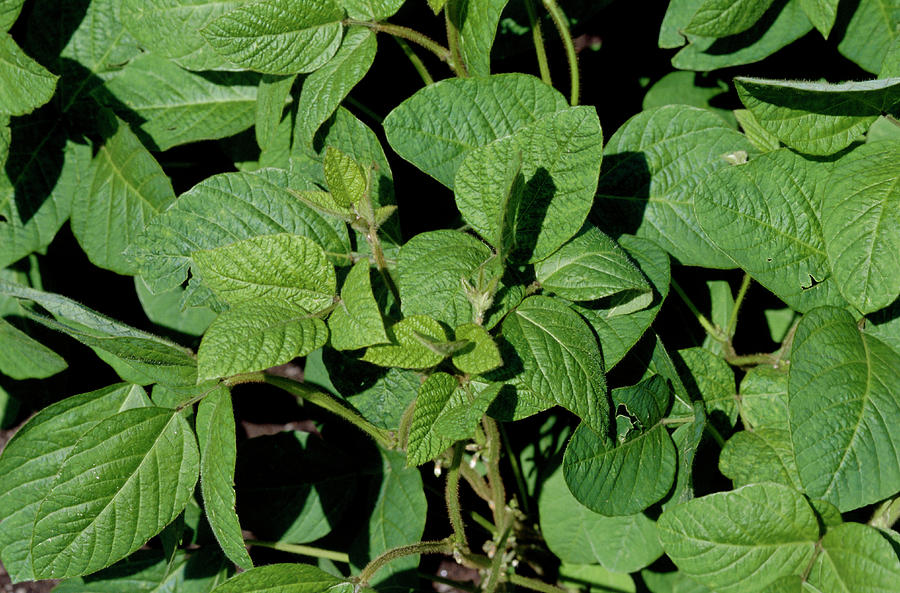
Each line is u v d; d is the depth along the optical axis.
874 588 1.02
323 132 1.10
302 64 1.08
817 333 1.05
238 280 1.02
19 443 1.08
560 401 1.01
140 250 1.08
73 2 1.16
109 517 1.04
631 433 1.07
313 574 1.04
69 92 1.16
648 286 1.03
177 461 1.05
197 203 1.08
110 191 1.15
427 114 1.08
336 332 1.01
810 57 1.16
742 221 1.07
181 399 1.09
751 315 1.19
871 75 1.14
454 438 0.99
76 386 1.28
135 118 1.16
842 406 1.04
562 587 1.19
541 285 1.04
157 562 1.18
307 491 1.19
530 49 1.17
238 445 1.19
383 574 1.15
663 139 1.10
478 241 1.04
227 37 1.06
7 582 1.32
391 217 1.09
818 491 1.03
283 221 1.08
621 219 1.11
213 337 0.99
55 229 1.16
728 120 1.16
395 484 1.17
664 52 1.20
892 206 1.03
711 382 1.11
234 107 1.16
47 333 1.24
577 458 1.06
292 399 1.29
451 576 1.27
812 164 1.07
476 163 1.03
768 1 1.08
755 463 1.08
